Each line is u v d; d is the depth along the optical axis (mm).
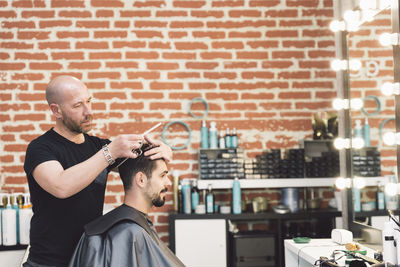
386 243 2143
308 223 3678
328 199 3699
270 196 3713
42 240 1796
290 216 3389
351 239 2672
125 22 3686
